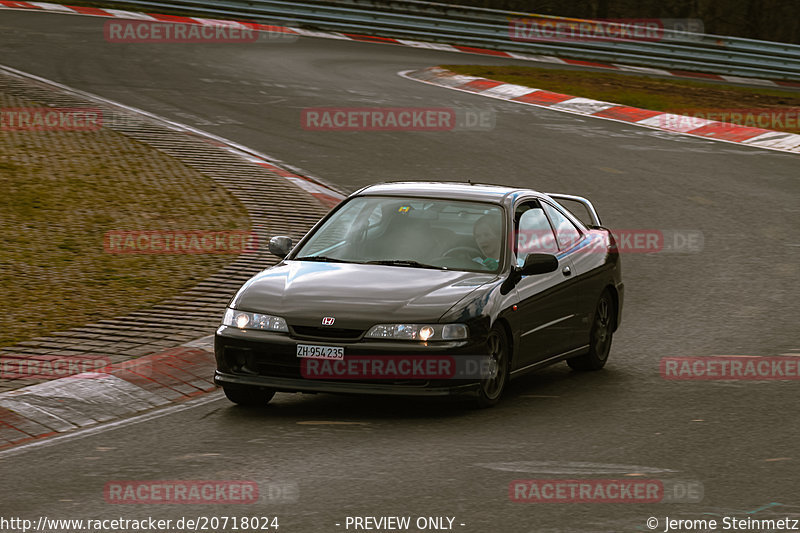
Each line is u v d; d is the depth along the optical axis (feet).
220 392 98.53
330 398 98.53
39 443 82.23
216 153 212.84
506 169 219.20
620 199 201.46
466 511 65.57
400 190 105.40
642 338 123.13
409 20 411.75
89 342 108.58
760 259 164.55
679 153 246.88
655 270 157.99
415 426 87.20
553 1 546.67
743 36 541.34
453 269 96.32
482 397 91.76
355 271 95.61
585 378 106.42
